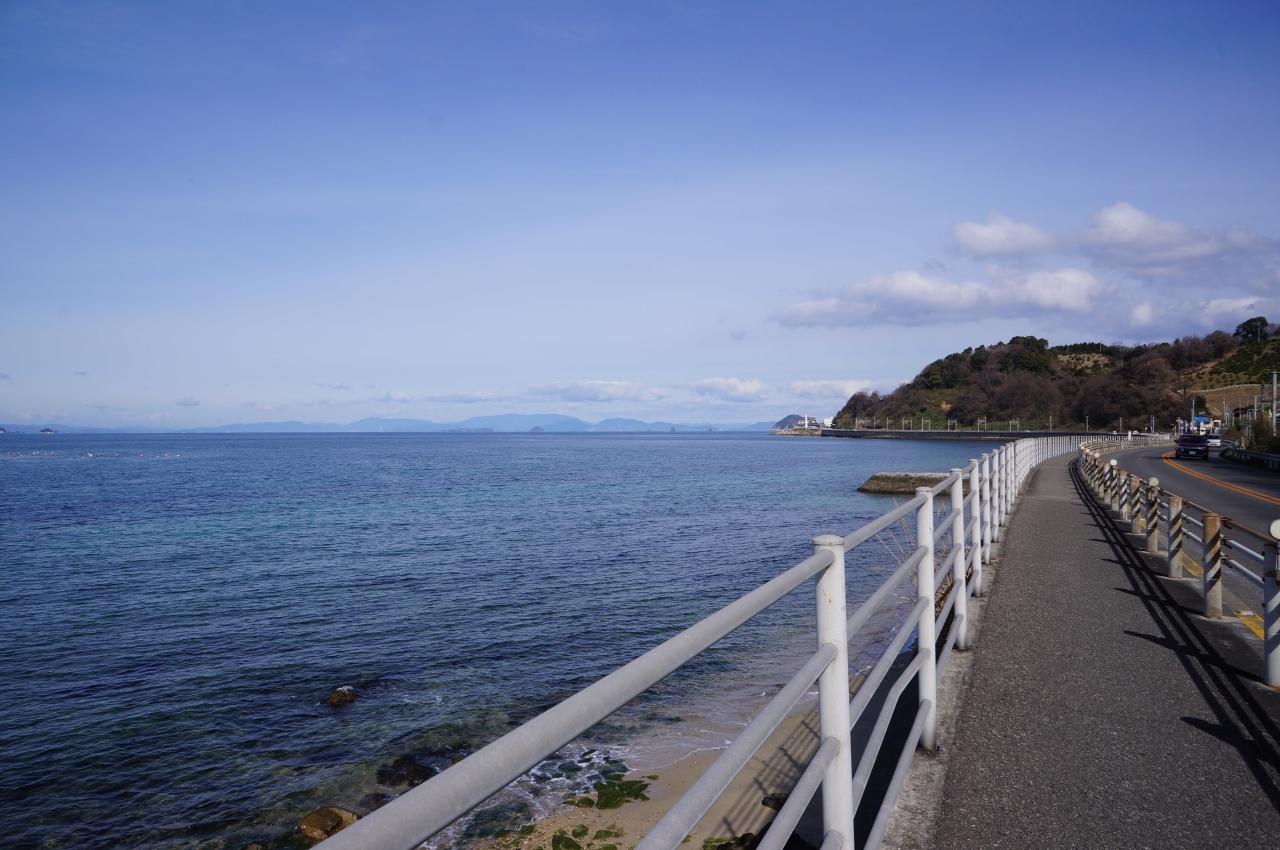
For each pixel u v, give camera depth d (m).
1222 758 4.44
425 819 0.93
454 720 9.77
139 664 12.61
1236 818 3.76
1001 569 9.94
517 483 51.03
